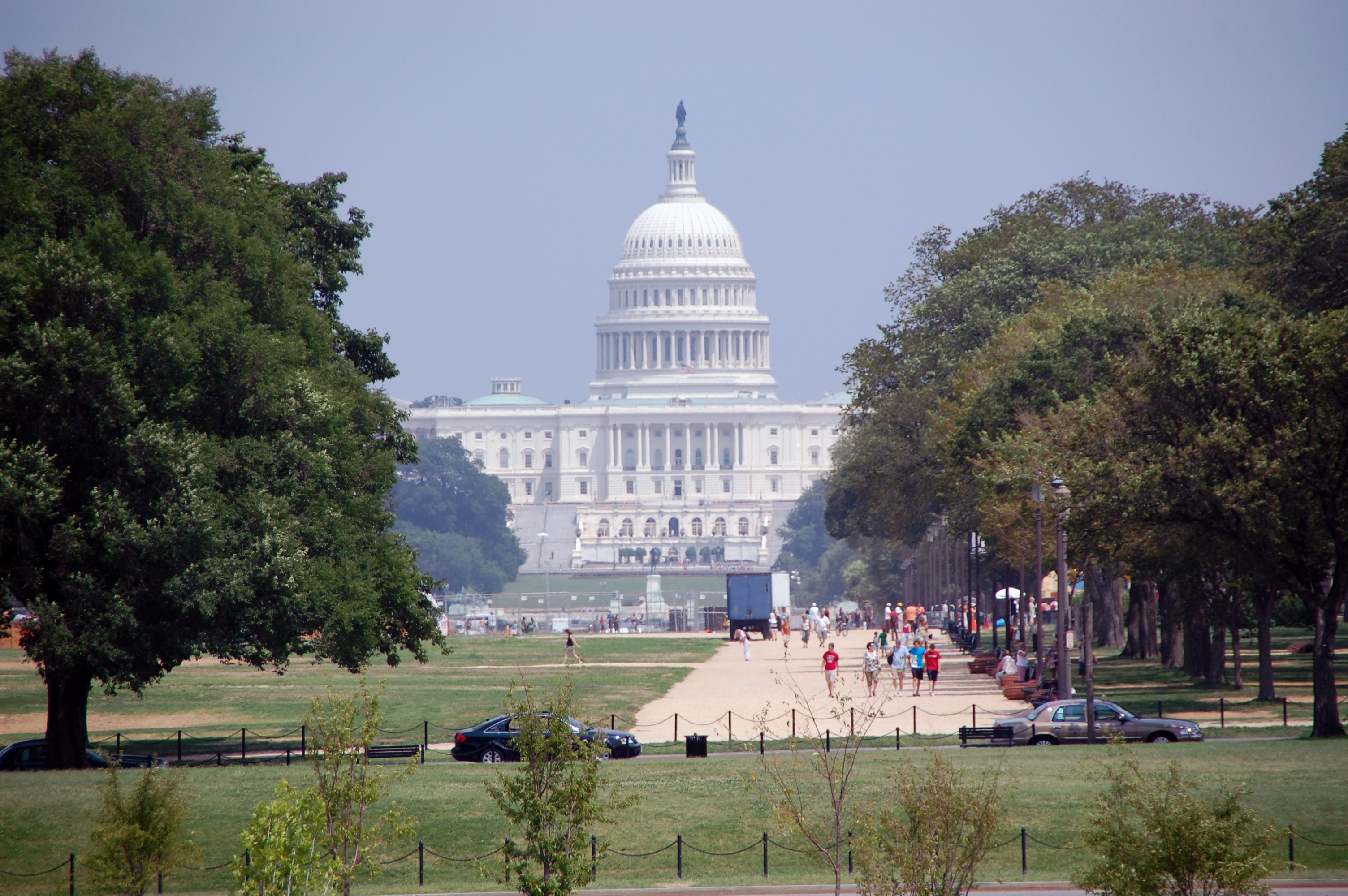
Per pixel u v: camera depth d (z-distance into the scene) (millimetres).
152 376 186125
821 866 139250
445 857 141875
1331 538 198000
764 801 154000
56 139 192125
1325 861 134375
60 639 178125
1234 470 196000
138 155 190125
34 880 138000
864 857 112812
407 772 124062
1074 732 192375
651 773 169500
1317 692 193375
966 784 153500
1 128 190125
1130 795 143000
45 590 187125
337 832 114938
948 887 111188
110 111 192125
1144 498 199375
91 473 187000
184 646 188250
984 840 112062
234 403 198000
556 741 116562
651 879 136500
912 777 136125
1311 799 147375
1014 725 193875
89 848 143250
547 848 114438
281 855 102000
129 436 180375
